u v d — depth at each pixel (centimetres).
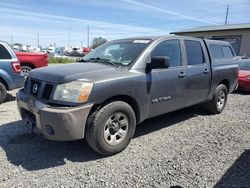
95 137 374
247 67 1098
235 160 394
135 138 475
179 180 335
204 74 568
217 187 321
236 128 544
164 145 446
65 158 390
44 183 323
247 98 906
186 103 533
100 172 352
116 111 392
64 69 405
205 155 409
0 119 575
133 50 458
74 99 357
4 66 736
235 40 2622
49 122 353
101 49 525
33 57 1084
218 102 645
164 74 464
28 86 420
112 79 385
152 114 460
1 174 341
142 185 322
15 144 436
